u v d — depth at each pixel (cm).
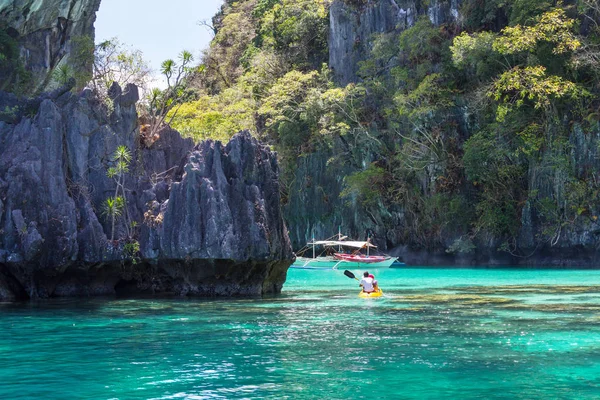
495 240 4888
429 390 949
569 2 4669
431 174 5259
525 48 4250
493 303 2081
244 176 2344
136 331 1519
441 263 5338
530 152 4519
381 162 5794
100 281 2434
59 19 4831
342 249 5825
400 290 2645
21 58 4569
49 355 1223
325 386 977
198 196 2259
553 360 1152
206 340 1386
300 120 6450
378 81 5781
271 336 1434
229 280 2358
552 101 4412
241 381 1009
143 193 2478
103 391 953
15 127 2417
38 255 2198
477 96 4750
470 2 5194
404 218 5594
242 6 9169
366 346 1299
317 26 7212
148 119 2916
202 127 6225
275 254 2369
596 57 4288
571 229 4431
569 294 2369
